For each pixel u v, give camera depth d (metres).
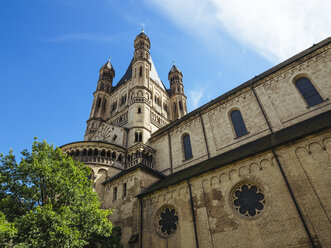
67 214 15.80
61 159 20.25
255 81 28.78
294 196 15.59
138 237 22.27
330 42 24.38
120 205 26.52
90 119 52.50
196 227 19.16
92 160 31.91
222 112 30.30
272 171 17.44
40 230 14.62
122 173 29.22
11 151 18.97
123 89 55.94
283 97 25.45
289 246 14.36
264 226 15.93
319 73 24.00
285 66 26.84
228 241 17.00
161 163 33.59
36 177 17.72
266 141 21.56
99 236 19.41
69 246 14.97
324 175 15.12
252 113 27.16
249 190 18.27
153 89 56.06
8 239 14.09
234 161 19.62
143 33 63.06
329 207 14.02
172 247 19.80
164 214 22.41
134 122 40.44
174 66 70.00
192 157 29.88
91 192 20.00
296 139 17.25
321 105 22.17
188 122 33.78
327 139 16.03
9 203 16.27
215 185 20.02
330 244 13.02
